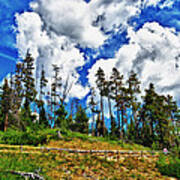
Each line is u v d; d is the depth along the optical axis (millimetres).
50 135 22438
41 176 9414
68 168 11742
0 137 17594
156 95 42250
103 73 44719
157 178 11023
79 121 46906
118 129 41625
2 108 29078
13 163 10992
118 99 41125
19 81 37625
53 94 44500
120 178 10734
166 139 31469
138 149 23234
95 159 14594
